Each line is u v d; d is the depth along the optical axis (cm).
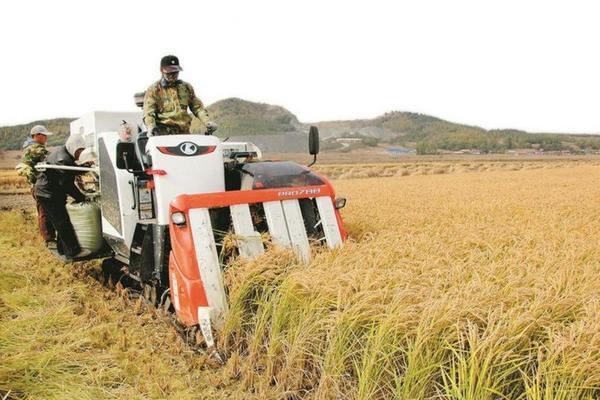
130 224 625
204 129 634
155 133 616
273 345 443
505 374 330
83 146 784
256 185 556
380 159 11006
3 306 609
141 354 496
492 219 1036
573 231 818
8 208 1705
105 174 668
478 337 348
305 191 571
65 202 786
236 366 463
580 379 314
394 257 530
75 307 611
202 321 481
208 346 484
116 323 570
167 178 542
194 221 502
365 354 378
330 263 493
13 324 541
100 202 737
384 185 2667
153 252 585
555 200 1516
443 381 358
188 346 520
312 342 424
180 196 510
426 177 3884
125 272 741
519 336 338
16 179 2958
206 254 495
